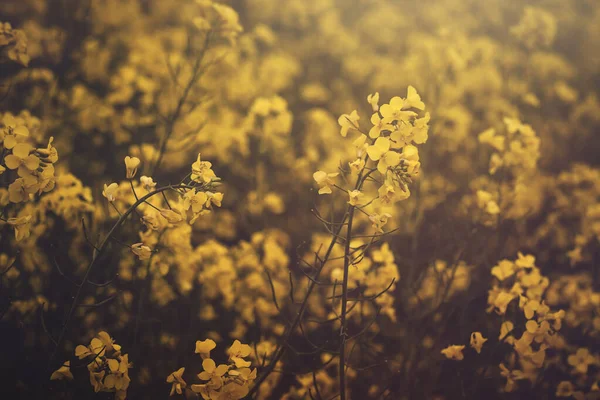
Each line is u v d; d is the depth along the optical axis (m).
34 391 2.44
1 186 2.76
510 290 2.46
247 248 3.25
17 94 3.75
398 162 1.70
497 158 3.09
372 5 6.73
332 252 3.46
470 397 2.73
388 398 2.73
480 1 6.49
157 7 5.41
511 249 3.79
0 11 4.48
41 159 1.71
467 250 3.27
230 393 1.66
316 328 3.24
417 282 2.92
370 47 6.03
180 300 2.94
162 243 2.63
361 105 5.32
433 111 4.30
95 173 3.62
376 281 2.59
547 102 5.55
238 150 4.18
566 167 5.04
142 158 3.46
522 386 3.08
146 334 2.78
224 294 2.97
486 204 3.06
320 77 5.71
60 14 4.58
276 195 4.18
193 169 1.75
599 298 3.27
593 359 2.89
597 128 5.43
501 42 6.29
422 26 6.39
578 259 3.80
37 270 2.79
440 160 4.41
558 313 2.21
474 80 5.10
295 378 2.89
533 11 5.32
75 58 4.37
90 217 2.91
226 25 3.19
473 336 2.53
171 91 4.08
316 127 4.75
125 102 4.30
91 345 1.77
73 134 3.73
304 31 6.21
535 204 4.07
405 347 2.93
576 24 6.85
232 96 4.69
